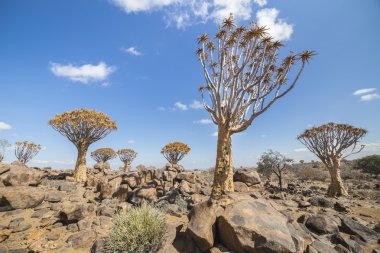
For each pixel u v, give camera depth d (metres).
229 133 8.30
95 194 10.64
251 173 14.28
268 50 7.93
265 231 5.04
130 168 23.97
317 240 6.05
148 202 8.97
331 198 14.45
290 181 25.11
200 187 12.11
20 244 5.71
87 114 14.54
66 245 5.70
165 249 5.30
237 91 8.12
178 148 19.03
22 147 19.53
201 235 5.36
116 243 5.28
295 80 7.63
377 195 15.12
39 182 11.41
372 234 7.01
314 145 17.78
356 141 16.17
